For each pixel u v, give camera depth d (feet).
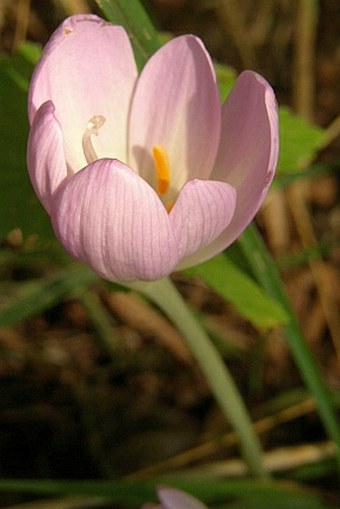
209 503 1.42
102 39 1.13
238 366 1.63
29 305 1.42
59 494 1.43
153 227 1.05
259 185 1.09
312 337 1.67
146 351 1.63
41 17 1.75
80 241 1.07
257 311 1.29
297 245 1.72
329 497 1.45
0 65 1.35
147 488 1.30
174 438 1.57
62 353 1.61
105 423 1.58
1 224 1.32
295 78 1.78
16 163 1.33
